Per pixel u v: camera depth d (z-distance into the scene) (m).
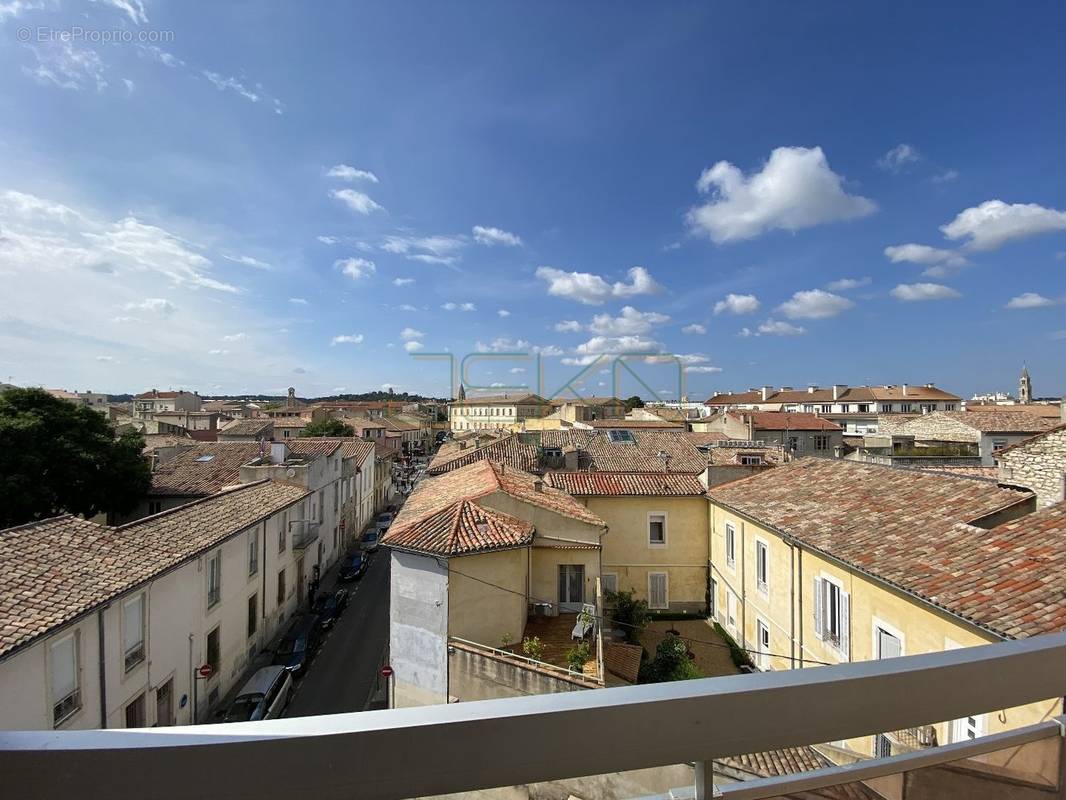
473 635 11.56
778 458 22.58
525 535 12.05
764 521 14.04
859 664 1.36
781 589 13.64
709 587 19.20
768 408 73.38
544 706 1.14
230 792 0.99
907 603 9.16
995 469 18.81
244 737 1.00
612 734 1.16
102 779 0.95
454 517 12.47
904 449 33.22
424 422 88.75
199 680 14.35
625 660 12.63
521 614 12.23
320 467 26.27
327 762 1.03
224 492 18.72
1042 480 10.75
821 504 13.73
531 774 1.12
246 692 14.73
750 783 1.35
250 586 17.83
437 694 11.23
